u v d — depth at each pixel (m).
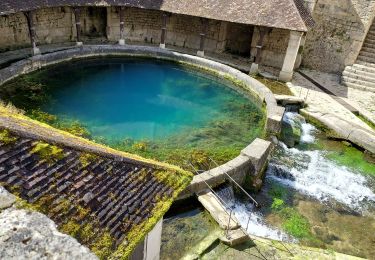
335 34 19.66
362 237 9.82
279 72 19.78
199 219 9.15
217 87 18.42
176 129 13.80
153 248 5.39
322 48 20.31
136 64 20.08
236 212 10.11
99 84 17.36
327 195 11.32
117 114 14.63
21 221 2.94
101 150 4.62
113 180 4.26
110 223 3.76
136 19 22.09
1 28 17.77
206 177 9.90
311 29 20.03
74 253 2.79
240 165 10.62
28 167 3.58
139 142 12.42
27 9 16.28
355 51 19.45
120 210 3.98
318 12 19.55
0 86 14.81
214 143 12.87
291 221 10.01
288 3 17.59
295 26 17.00
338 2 18.86
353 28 19.06
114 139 12.53
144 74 19.14
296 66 20.70
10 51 18.42
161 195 4.57
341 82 19.09
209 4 18.88
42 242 2.80
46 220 3.07
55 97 15.24
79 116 14.02
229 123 14.57
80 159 4.12
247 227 9.10
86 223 3.55
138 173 4.64
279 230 9.63
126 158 4.67
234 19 18.05
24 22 18.67
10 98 14.24
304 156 13.10
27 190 3.36
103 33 22.44
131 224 3.92
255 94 16.97
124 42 20.92
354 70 19.28
